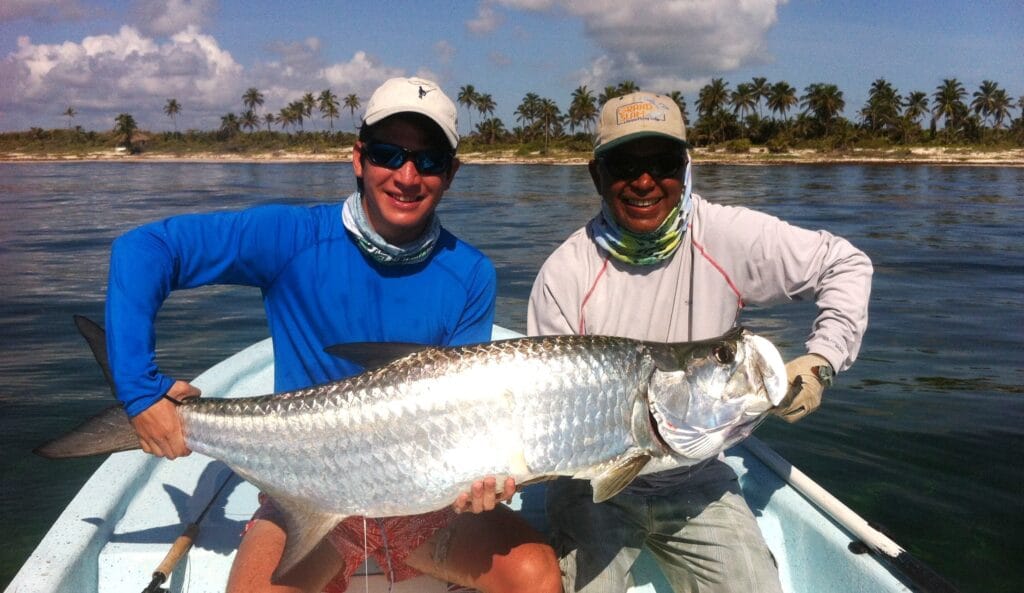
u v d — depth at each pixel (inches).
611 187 127.6
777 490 145.8
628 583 136.6
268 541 114.3
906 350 314.3
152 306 108.7
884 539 118.2
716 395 110.7
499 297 408.8
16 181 1585.9
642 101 124.7
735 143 3499.0
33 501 196.1
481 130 4426.7
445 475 105.2
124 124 4473.4
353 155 121.7
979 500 189.2
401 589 127.6
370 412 104.8
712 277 132.1
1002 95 3966.5
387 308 124.2
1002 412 243.4
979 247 593.6
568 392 105.5
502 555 115.6
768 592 120.3
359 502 107.7
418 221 118.3
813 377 117.7
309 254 121.8
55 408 253.8
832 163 2866.6
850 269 126.1
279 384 126.7
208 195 1141.1
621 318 135.8
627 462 110.1
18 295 414.0
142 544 125.6
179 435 110.3
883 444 220.7
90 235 651.5
